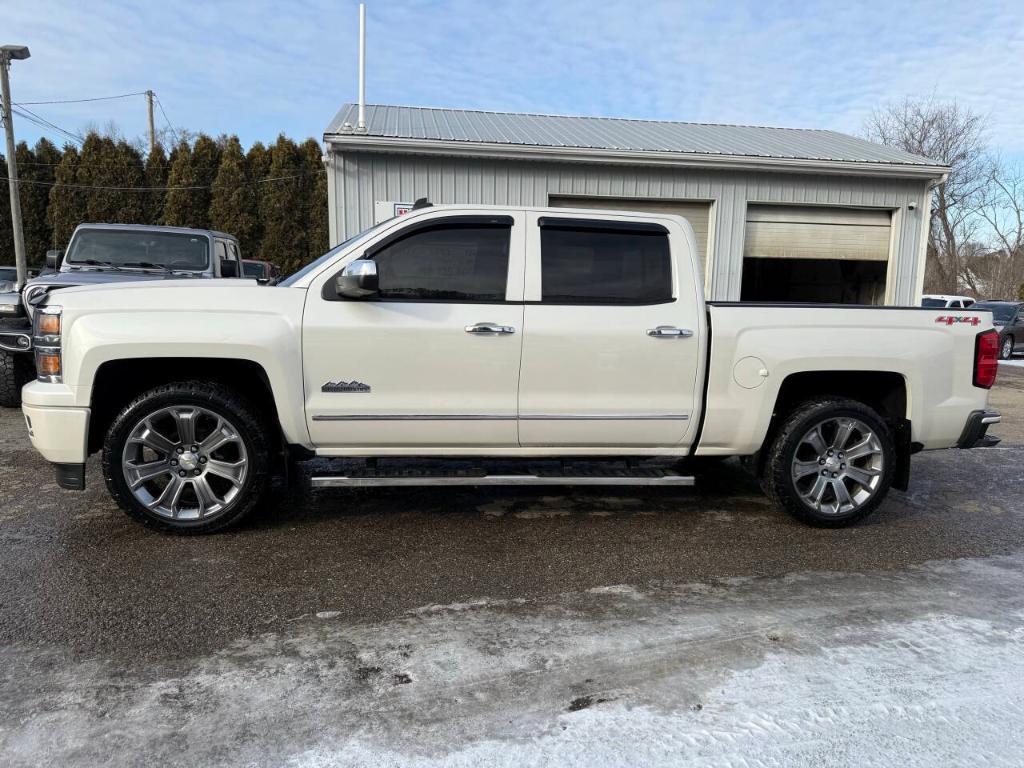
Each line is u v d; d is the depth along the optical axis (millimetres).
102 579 3434
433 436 4121
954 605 3332
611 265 4215
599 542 4090
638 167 12047
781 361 4270
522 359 4074
